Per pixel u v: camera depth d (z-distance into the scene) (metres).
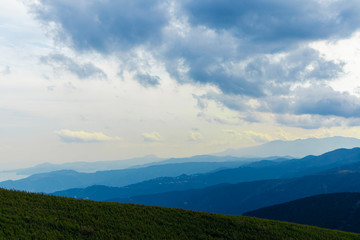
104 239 23.12
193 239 25.91
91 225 25.56
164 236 25.58
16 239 20.42
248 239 27.25
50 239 21.47
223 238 26.80
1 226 22.27
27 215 25.25
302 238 29.00
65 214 27.27
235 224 30.70
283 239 27.72
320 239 29.81
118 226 26.25
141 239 24.20
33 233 21.84
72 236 22.80
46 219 25.12
